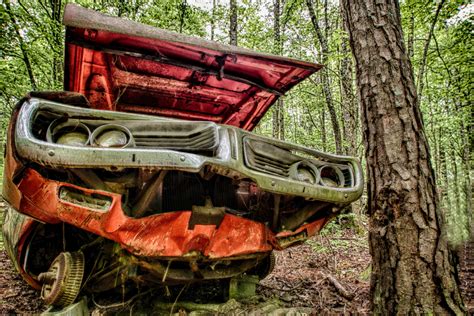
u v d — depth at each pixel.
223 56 2.90
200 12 10.38
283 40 10.68
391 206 2.27
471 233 5.71
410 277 2.15
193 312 2.50
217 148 2.20
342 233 7.28
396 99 2.35
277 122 11.62
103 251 2.71
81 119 2.08
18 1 5.89
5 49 5.86
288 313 2.51
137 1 8.91
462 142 11.05
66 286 2.43
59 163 1.84
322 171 2.75
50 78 7.18
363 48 2.53
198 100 3.78
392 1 2.55
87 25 2.21
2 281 3.63
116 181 2.24
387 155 2.32
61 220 2.40
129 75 3.21
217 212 2.38
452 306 2.07
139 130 2.13
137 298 2.83
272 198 2.96
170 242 2.28
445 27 7.56
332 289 3.33
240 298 2.83
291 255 5.21
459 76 7.56
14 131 1.99
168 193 2.66
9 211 3.61
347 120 9.05
